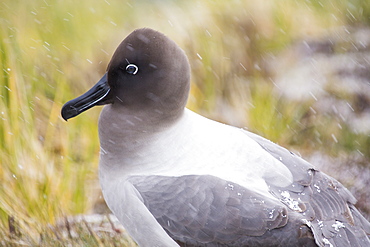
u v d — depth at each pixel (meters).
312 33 17.70
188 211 8.61
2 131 12.52
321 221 8.51
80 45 17.19
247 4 18.09
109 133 9.29
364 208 13.12
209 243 8.59
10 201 11.59
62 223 11.40
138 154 9.12
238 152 9.10
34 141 12.72
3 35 14.76
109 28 17.98
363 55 16.75
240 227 8.46
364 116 15.34
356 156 14.50
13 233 11.14
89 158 13.30
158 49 9.06
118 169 9.20
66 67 16.09
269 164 9.03
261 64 17.00
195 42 17.00
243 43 17.27
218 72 16.34
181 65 9.16
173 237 8.72
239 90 16.00
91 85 16.03
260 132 14.91
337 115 15.38
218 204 8.55
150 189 8.80
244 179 8.81
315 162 14.33
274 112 15.40
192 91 15.77
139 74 9.12
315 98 15.74
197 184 8.70
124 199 8.92
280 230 8.37
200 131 9.30
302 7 18.28
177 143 9.13
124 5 18.73
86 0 18.47
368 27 17.81
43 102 14.15
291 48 17.31
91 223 11.52
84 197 12.32
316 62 16.75
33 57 15.69
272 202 8.52
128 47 9.16
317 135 15.03
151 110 9.16
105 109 9.56
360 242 8.44
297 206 8.60
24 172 12.09
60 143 13.29
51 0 17.95
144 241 9.03
